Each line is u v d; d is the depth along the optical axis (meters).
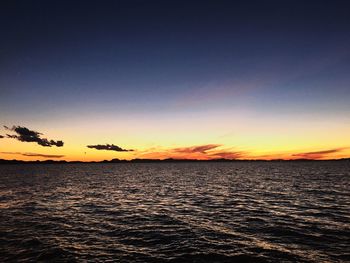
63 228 19.80
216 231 18.72
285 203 28.77
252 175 79.50
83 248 15.62
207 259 13.93
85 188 47.72
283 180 58.47
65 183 59.06
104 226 20.34
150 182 59.84
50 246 15.90
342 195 34.06
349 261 13.26
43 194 39.19
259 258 13.90
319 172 92.81
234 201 30.70
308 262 13.27
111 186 51.25
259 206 27.31
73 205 29.45
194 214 24.19
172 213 24.80
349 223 20.25
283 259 13.70
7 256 14.37
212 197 34.16
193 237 17.50
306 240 16.50
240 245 15.85
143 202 31.20
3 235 18.05
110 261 13.75
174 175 87.81
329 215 22.84
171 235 18.00
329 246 15.40
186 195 36.62
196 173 99.25
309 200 30.42
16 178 78.88
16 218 23.11
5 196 37.12
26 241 16.81
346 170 108.56
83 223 21.30
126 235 18.08
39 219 22.70
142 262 13.63
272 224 20.20
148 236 17.83
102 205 29.38
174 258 14.09
